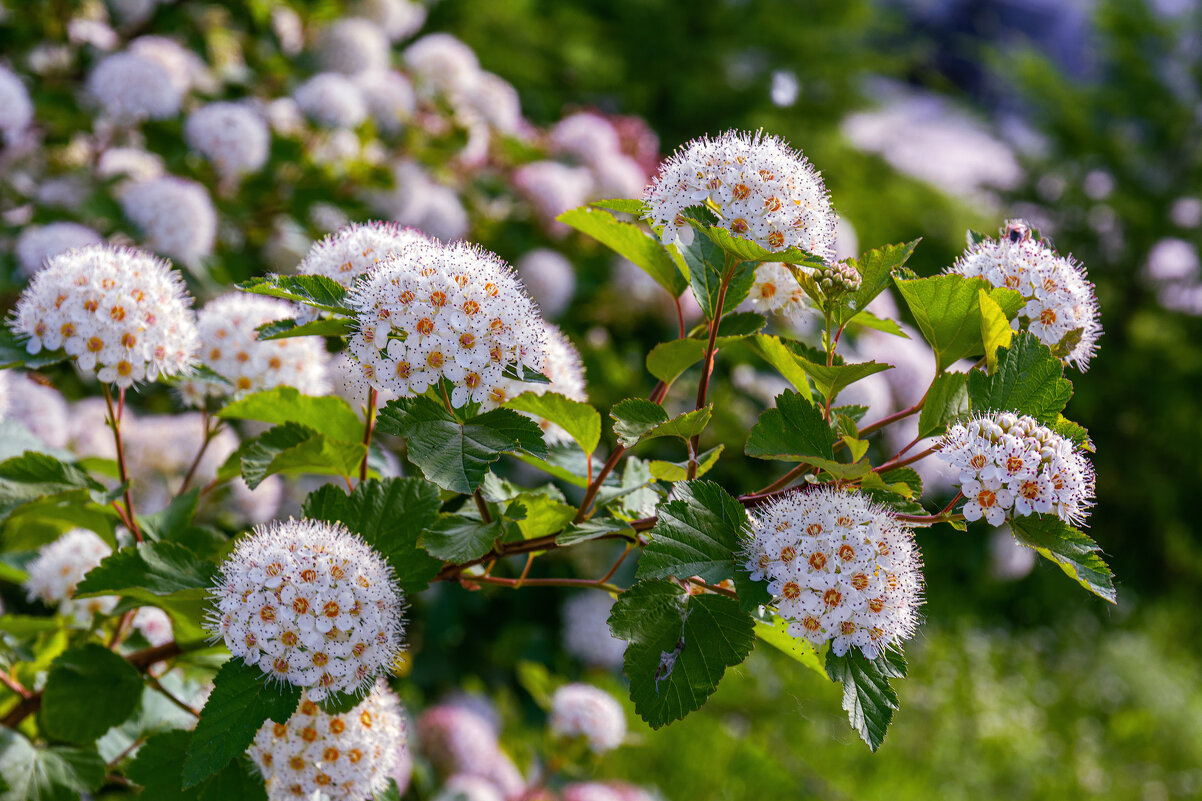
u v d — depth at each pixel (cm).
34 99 356
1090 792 582
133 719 216
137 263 183
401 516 166
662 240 161
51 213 330
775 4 978
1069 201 1015
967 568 738
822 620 140
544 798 371
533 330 153
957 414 164
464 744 375
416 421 147
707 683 142
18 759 188
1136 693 691
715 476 425
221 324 210
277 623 140
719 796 489
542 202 425
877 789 527
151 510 304
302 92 389
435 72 448
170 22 420
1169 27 1020
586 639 411
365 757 166
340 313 150
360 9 476
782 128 942
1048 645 761
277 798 165
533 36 748
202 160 365
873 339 418
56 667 181
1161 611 848
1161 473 941
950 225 999
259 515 324
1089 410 934
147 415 351
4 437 237
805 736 549
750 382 410
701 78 931
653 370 184
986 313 160
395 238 179
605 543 424
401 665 183
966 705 629
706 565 144
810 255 144
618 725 353
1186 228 991
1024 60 1065
